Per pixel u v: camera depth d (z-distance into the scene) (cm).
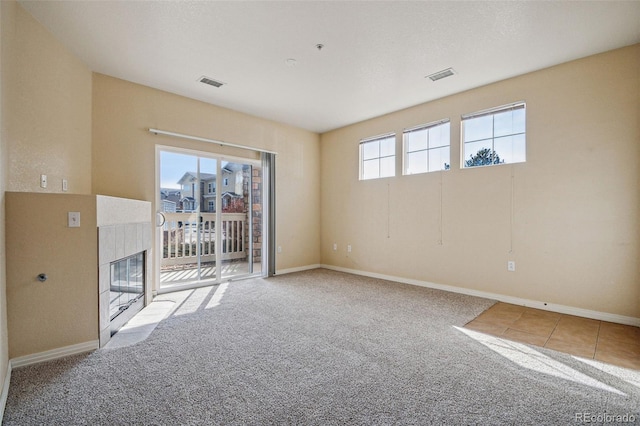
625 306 288
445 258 418
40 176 250
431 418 153
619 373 198
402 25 257
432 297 381
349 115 494
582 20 248
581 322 293
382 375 194
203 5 232
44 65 255
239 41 281
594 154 303
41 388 178
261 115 492
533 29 261
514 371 200
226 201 479
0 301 176
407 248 463
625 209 288
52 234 214
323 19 249
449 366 207
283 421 150
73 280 222
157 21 251
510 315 314
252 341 246
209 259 454
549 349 234
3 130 191
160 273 397
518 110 355
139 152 373
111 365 206
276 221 530
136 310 316
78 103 310
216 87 384
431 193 434
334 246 577
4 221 195
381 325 283
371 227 513
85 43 283
